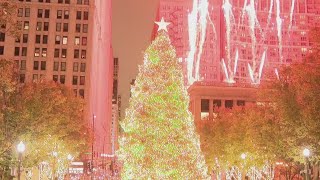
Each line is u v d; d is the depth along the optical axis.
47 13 129.75
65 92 67.19
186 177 33.97
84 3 132.00
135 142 34.97
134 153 34.97
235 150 61.06
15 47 126.06
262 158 53.00
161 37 36.31
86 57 129.12
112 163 162.38
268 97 40.00
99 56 169.25
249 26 192.75
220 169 73.31
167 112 34.69
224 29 188.00
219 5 195.12
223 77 185.12
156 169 33.94
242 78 185.88
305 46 195.62
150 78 35.44
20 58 125.62
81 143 71.94
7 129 41.06
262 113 46.56
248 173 67.62
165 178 33.91
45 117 46.94
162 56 35.72
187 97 35.88
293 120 33.81
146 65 36.00
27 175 55.53
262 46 192.50
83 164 110.00
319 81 29.44
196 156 34.94
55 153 54.88
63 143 62.31
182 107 35.22
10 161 42.06
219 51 191.00
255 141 43.84
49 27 129.00
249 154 57.44
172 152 34.12
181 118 34.94
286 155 39.78
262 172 66.25
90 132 89.00
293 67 34.91
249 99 120.75
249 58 189.25
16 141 41.78
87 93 126.81
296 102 34.12
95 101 148.00
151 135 34.53
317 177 38.62
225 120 70.62
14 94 43.53
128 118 36.16
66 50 128.75
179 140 34.38
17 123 42.34
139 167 34.50
